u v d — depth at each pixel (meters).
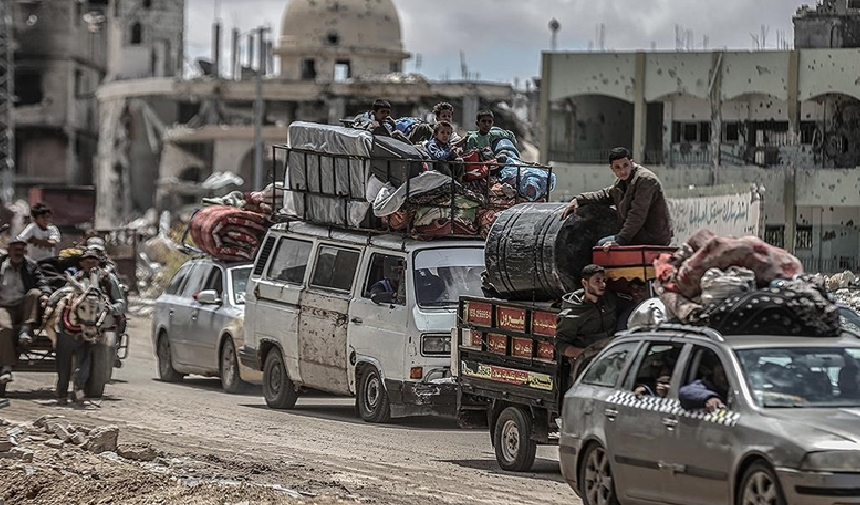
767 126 111.06
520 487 30.61
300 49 198.38
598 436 26.14
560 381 31.11
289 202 48.78
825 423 21.52
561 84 115.50
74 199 99.25
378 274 43.59
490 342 34.50
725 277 24.62
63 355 46.78
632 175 31.28
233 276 54.91
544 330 32.28
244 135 182.25
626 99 113.69
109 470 30.75
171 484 29.09
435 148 42.81
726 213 74.62
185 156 188.00
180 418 43.78
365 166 43.28
